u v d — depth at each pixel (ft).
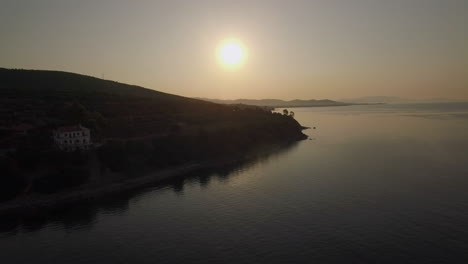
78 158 320.09
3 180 271.90
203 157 416.26
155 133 456.04
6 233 220.64
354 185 285.43
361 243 185.68
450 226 201.26
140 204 266.98
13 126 369.91
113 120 453.58
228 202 261.03
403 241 185.98
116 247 195.83
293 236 197.77
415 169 330.54
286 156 433.48
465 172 313.73
